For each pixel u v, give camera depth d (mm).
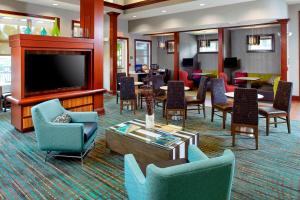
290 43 7898
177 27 9219
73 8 8234
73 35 5707
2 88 6875
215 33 12164
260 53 10727
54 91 5270
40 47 4770
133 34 11227
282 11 7375
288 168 3188
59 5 7816
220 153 3705
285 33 7637
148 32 10641
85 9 5984
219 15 8109
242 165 3275
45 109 3479
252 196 2541
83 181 2848
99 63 6086
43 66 4988
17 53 4609
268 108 4766
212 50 12359
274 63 10391
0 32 7062
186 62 12016
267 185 2760
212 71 12211
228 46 11383
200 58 12852
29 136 4465
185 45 12258
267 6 7234
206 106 7238
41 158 3479
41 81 4980
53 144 3275
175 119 5703
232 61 10734
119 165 3270
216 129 4930
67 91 5539
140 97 7082
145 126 3666
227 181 1598
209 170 1511
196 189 1520
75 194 2576
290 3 7621
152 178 1482
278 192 2615
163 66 12945
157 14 9414
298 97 7953
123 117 5965
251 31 10852
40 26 7832
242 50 11219
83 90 5832
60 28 8297
